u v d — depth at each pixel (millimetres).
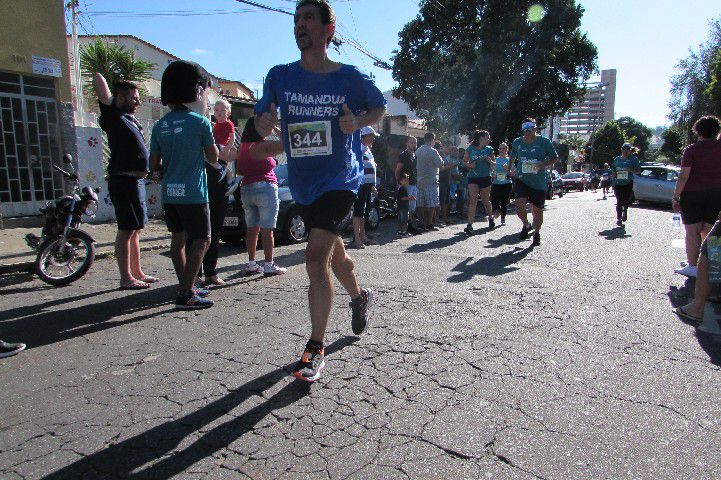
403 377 2998
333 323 3967
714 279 3910
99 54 15477
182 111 4352
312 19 2934
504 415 2555
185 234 4527
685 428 2436
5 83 9586
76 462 2203
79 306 4570
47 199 10305
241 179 5621
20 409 2674
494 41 24000
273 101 3119
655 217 13469
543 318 4098
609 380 2951
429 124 27125
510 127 25750
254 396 2783
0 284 5543
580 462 2166
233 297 4805
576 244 8133
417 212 10500
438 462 2172
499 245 8047
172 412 2619
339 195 3012
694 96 40375
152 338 3713
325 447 2293
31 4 9703
